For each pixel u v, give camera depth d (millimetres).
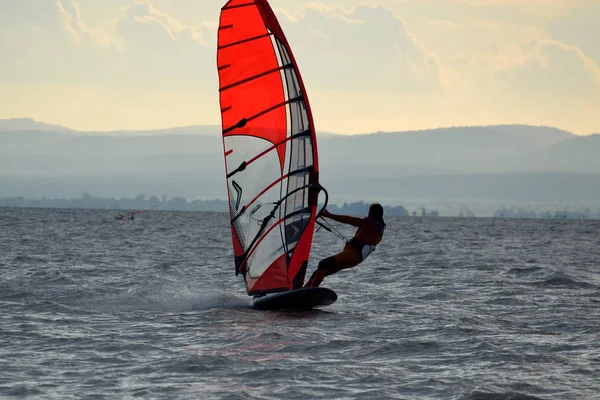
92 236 167375
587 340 44250
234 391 32469
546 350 41344
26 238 146875
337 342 42688
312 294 53000
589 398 32094
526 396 32219
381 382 34312
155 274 80062
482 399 31891
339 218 54688
